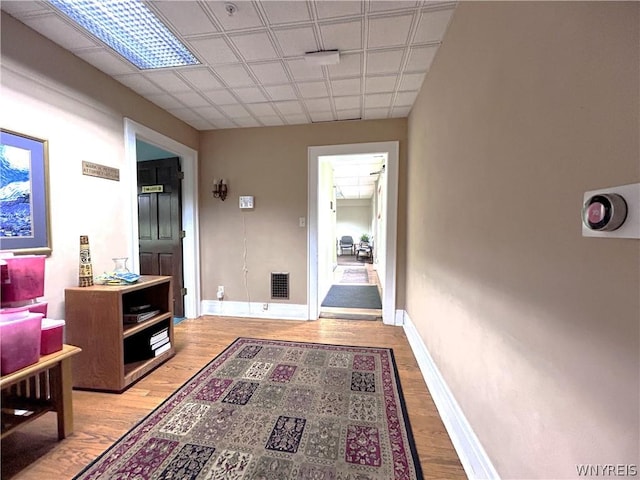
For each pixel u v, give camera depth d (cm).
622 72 57
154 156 370
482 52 127
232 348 263
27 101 169
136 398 186
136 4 156
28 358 131
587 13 66
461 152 152
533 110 89
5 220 158
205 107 292
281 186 352
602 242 63
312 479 125
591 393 66
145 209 360
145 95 263
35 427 158
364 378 211
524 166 94
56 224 186
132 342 228
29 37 170
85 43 188
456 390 150
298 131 344
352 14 165
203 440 148
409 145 308
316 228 348
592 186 65
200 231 369
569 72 73
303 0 154
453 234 162
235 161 358
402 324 332
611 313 61
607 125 61
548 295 81
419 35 183
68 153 194
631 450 57
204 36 184
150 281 221
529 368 90
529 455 89
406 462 134
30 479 125
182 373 219
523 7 94
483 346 121
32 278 154
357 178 726
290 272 356
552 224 79
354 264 983
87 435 152
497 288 111
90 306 191
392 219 330
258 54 204
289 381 206
